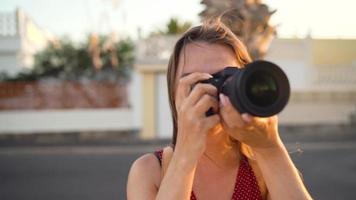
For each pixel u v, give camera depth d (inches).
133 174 62.6
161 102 791.1
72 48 1098.7
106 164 541.3
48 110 822.5
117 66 1095.6
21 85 823.1
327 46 1066.1
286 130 852.6
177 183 52.7
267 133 51.6
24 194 393.4
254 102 44.4
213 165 61.2
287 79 44.4
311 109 864.3
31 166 542.9
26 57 1134.4
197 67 57.6
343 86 866.1
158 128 792.9
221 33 59.4
